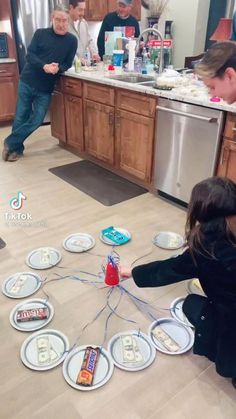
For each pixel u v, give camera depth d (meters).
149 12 4.54
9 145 3.53
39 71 3.38
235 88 1.13
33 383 1.39
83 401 1.33
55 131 3.90
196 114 2.31
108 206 2.72
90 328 1.64
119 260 2.10
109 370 1.44
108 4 4.41
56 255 2.13
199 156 2.41
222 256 1.10
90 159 3.62
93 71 3.36
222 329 1.25
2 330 1.61
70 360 1.48
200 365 1.48
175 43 5.23
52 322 1.67
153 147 2.74
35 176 3.23
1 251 2.16
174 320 1.69
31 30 4.18
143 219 2.55
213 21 4.95
